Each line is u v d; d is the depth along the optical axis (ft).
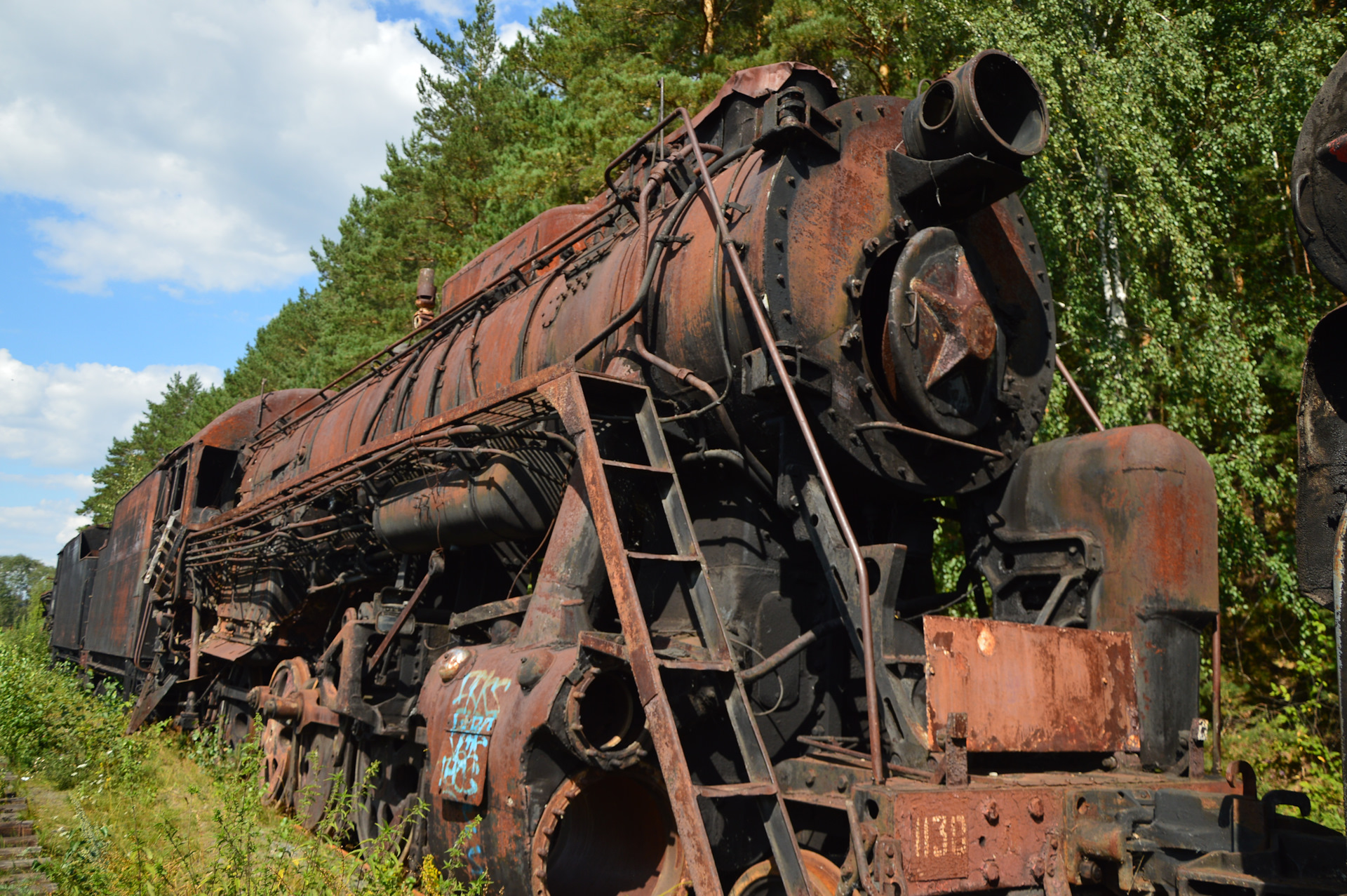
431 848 16.53
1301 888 10.25
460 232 87.51
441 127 99.76
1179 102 39.52
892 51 50.72
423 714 17.35
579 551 16.44
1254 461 33.65
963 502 18.25
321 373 99.04
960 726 12.51
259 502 28.35
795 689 16.05
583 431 14.76
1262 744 29.99
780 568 16.40
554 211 25.91
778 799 12.43
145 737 33.17
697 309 15.94
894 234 16.21
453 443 19.48
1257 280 42.04
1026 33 38.06
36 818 23.49
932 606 17.38
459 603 22.75
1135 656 15.16
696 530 16.97
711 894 11.41
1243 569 36.01
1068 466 16.60
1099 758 15.01
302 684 25.03
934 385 15.35
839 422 14.99
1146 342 38.68
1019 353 17.93
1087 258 39.19
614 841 16.97
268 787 25.14
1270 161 38.04
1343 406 9.95
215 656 34.09
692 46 62.34
